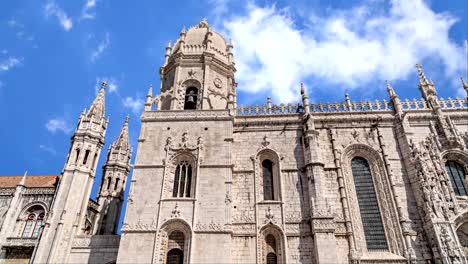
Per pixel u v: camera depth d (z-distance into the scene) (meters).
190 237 30.19
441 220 30.05
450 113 38.62
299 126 38.41
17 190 45.88
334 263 28.92
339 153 36.25
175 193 33.41
